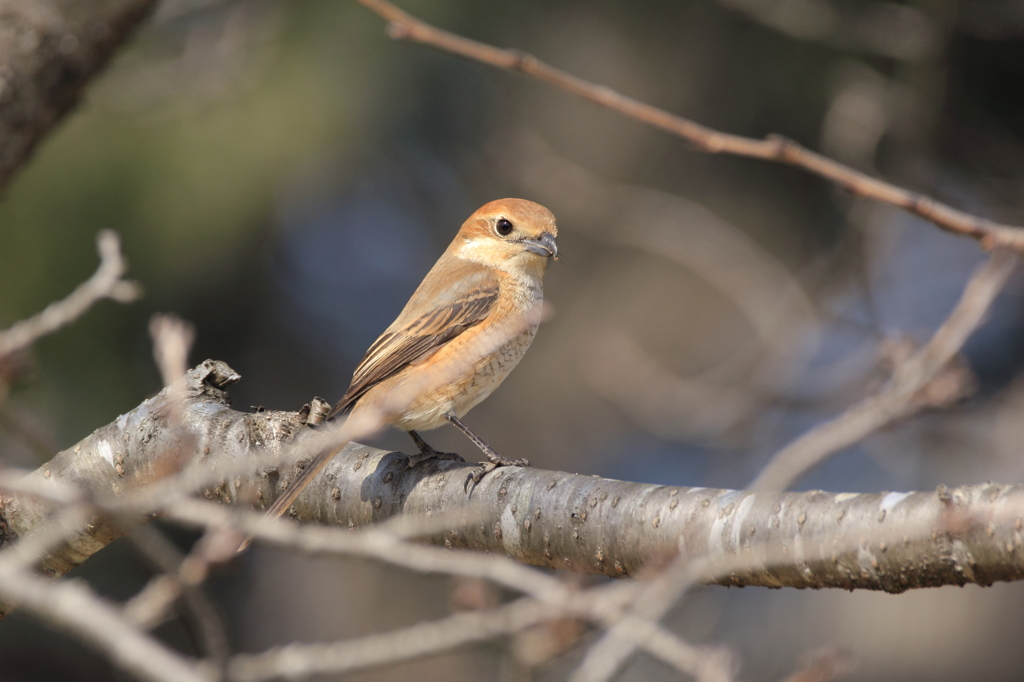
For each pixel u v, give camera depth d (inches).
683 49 614.2
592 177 597.9
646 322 673.0
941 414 451.2
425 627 209.5
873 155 479.2
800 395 498.0
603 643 179.8
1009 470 459.8
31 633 564.4
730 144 231.0
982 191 524.7
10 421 250.2
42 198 464.4
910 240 551.8
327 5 517.7
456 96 601.0
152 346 494.3
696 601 371.6
